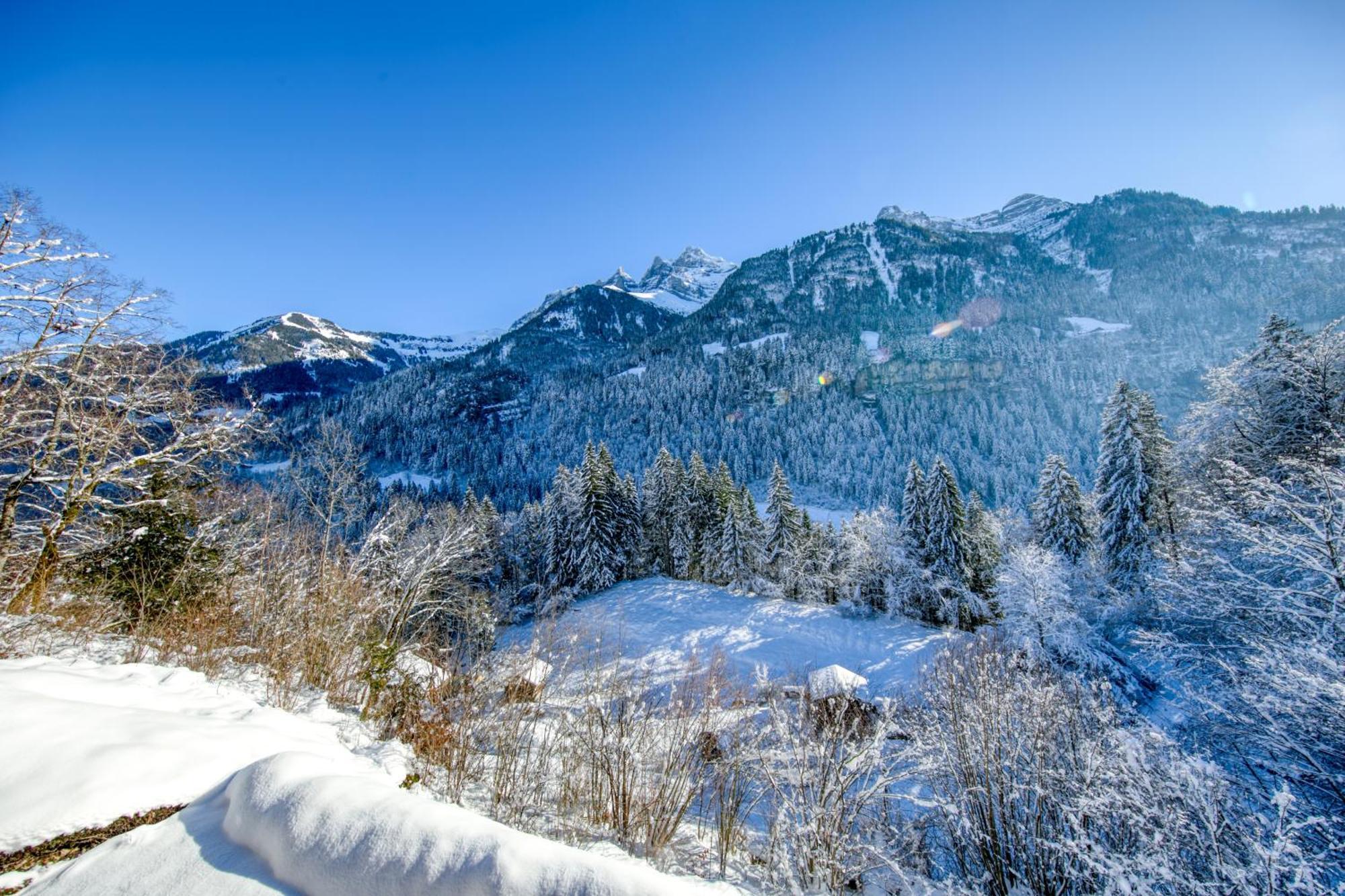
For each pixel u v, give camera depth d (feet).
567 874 9.46
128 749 14.14
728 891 17.12
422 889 9.40
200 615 32.94
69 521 33.42
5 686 16.56
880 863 19.75
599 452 145.69
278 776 12.05
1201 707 26.63
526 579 131.64
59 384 32.63
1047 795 19.03
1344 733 19.49
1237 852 16.71
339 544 43.93
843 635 99.35
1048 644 60.90
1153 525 77.82
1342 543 23.17
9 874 10.30
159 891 9.98
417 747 23.61
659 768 24.21
